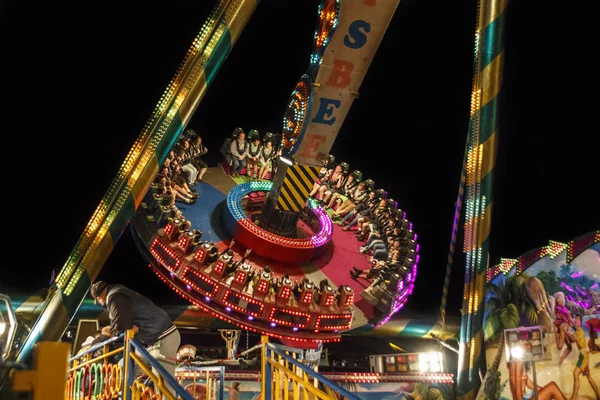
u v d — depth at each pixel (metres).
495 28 16.94
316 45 13.81
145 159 12.14
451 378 18.94
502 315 19.58
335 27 12.62
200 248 16.67
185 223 16.95
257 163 21.84
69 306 11.13
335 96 14.18
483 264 18.17
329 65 13.51
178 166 19.44
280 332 17.03
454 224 21.31
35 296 14.61
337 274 19.92
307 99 14.41
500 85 17.30
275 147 22.17
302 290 17.39
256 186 20.75
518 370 18.52
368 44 13.01
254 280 17.06
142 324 10.09
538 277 18.95
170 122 12.24
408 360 19.66
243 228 18.70
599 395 16.41
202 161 20.78
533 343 15.07
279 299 16.92
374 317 19.08
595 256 17.75
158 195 17.44
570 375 17.30
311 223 21.61
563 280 18.28
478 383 18.36
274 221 19.39
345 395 6.29
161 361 10.09
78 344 15.60
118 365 8.17
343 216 22.34
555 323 18.06
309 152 15.92
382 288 19.00
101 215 11.74
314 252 19.48
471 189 18.20
